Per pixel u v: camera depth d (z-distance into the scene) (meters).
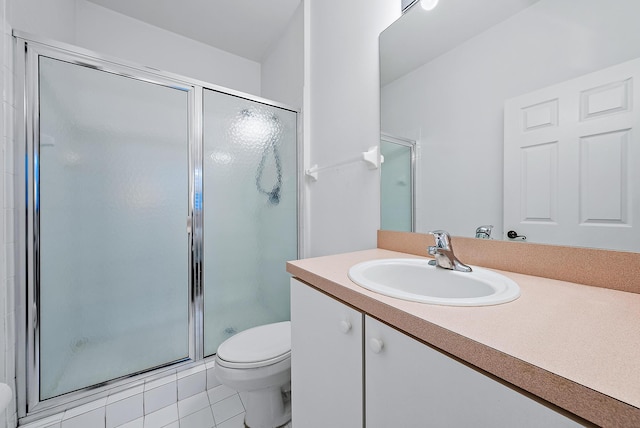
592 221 0.64
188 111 1.42
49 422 1.05
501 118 0.82
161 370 1.33
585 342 0.37
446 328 0.42
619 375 0.30
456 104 0.94
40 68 1.07
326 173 1.60
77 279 1.16
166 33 2.06
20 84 1.03
